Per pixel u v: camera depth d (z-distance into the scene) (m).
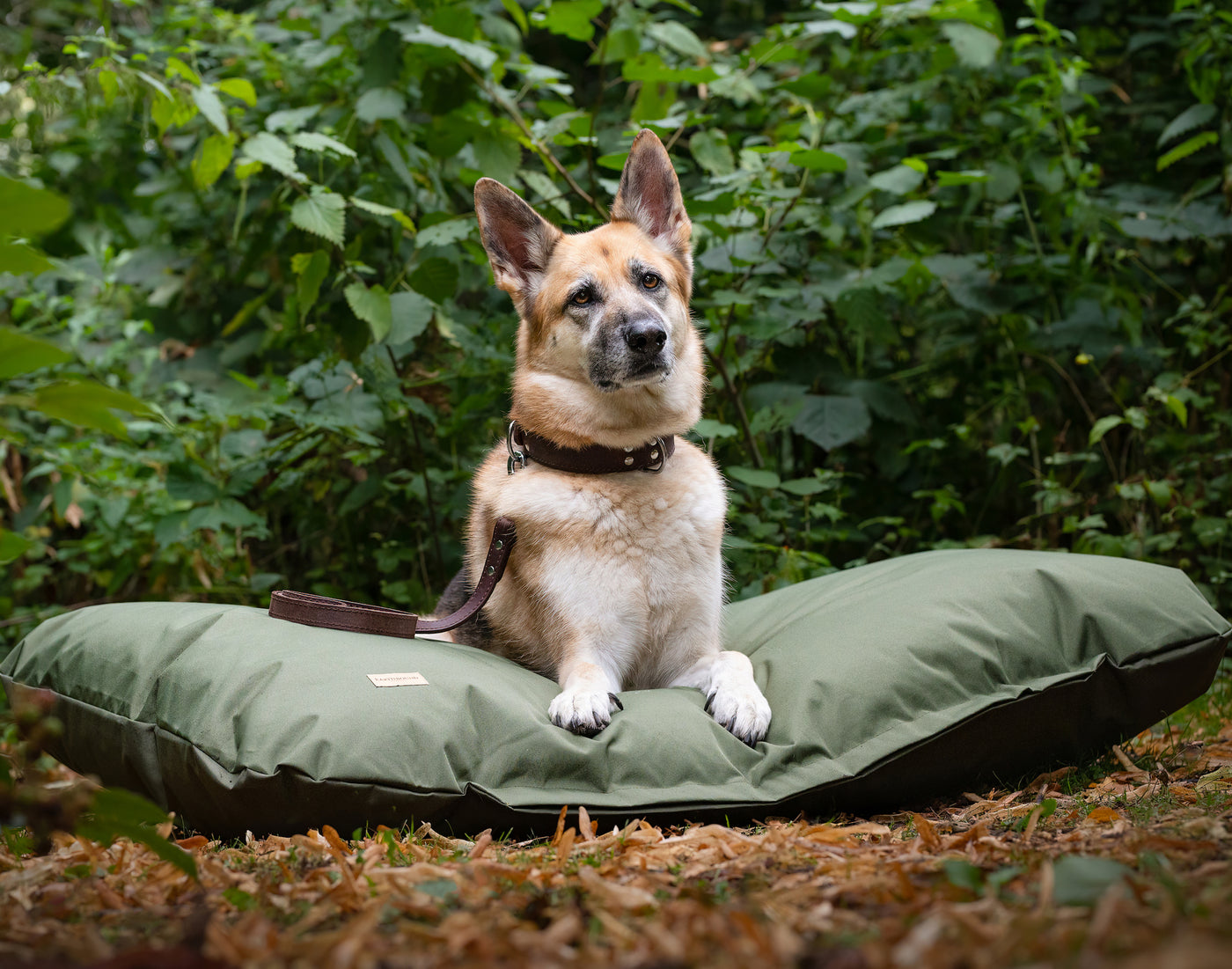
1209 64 5.68
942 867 1.94
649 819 2.68
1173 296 6.20
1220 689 4.44
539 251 3.82
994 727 2.90
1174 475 5.59
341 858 2.24
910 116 6.04
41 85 4.43
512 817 2.63
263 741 2.53
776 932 1.52
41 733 1.66
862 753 2.82
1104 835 2.15
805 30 5.17
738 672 3.17
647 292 3.70
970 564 3.33
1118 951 1.38
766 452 5.95
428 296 5.13
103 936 1.79
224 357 6.37
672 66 5.85
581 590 3.39
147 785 2.83
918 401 6.33
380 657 2.84
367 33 5.44
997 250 5.96
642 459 3.52
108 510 5.45
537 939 1.61
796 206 5.27
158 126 4.56
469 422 5.70
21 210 1.75
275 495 6.16
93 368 5.84
